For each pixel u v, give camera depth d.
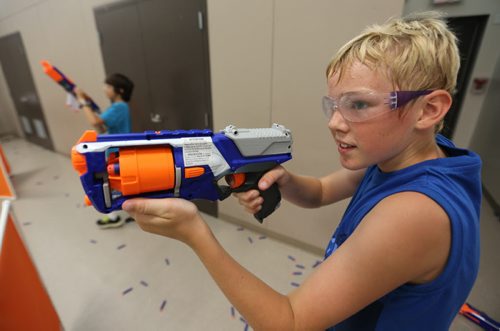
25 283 0.97
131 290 1.59
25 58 3.83
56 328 1.19
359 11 1.20
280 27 1.45
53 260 1.85
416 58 0.36
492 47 2.45
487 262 1.75
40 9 3.10
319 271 0.39
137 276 1.70
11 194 2.75
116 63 2.49
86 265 1.80
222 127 1.92
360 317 0.49
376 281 0.36
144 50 2.19
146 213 0.46
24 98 4.40
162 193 0.52
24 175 3.43
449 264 0.36
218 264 0.44
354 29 1.24
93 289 1.60
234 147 0.58
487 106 2.56
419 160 0.43
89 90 2.99
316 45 1.37
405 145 0.42
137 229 2.18
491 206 2.42
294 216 1.84
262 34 1.52
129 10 2.15
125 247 1.97
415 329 0.42
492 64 2.50
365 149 0.42
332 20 1.28
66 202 2.69
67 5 2.73
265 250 1.90
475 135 2.76
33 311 0.98
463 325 1.34
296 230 1.87
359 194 0.55
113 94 2.06
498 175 2.33
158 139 0.50
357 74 0.38
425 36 0.37
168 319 1.42
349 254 0.37
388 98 0.37
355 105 0.40
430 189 0.35
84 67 2.91
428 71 0.37
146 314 1.44
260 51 1.56
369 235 0.36
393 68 0.37
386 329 0.44
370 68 0.37
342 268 0.37
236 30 1.61
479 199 0.42
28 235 2.14
